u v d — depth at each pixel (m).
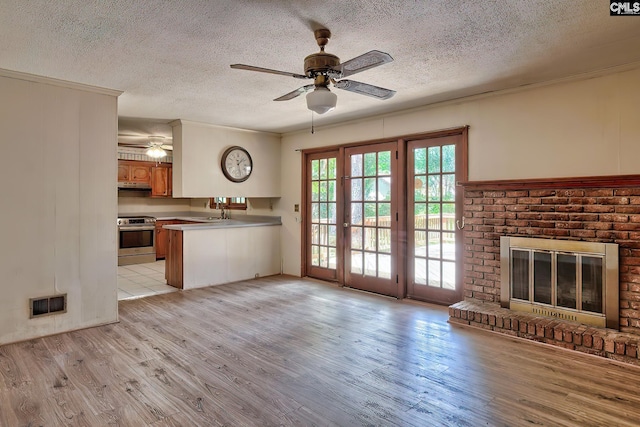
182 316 4.06
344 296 4.88
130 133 6.18
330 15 2.27
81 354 3.06
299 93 2.76
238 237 5.85
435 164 4.43
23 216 3.34
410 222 4.70
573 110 3.40
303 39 2.61
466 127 4.08
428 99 4.18
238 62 3.03
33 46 2.70
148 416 2.19
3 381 2.61
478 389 2.50
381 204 4.95
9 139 3.26
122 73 3.29
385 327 3.69
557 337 3.14
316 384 2.57
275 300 4.70
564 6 2.17
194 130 5.34
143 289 5.30
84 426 2.10
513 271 3.66
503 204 3.73
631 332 3.00
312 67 2.37
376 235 5.03
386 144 4.86
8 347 3.20
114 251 3.86
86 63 3.04
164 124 5.51
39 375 2.70
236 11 2.21
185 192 5.26
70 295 3.60
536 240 3.49
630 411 2.24
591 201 3.19
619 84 3.17
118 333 3.54
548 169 3.56
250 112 4.77
